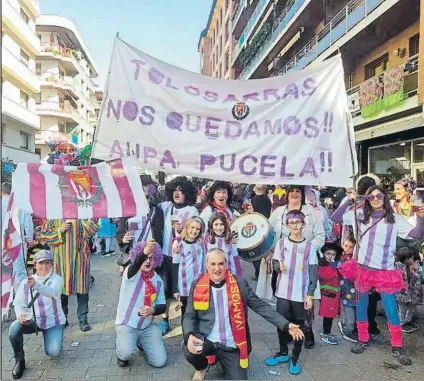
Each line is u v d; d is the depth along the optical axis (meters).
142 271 4.27
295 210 4.46
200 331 3.73
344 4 17.72
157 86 4.66
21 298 4.12
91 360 4.34
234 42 40.41
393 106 12.17
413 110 11.76
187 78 4.75
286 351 4.34
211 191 5.23
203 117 4.73
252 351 4.59
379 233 4.42
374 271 4.45
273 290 4.80
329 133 4.84
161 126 4.65
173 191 5.39
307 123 4.82
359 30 14.38
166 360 4.21
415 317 5.59
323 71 4.90
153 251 4.25
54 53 30.53
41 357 4.39
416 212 4.44
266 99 4.82
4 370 4.09
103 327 5.25
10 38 21.67
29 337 4.94
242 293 3.76
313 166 4.80
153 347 4.19
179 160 4.68
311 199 5.59
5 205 5.06
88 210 3.94
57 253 4.99
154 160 4.64
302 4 18.62
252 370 4.14
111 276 7.96
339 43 15.87
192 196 5.46
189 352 3.73
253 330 5.21
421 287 5.20
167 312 5.15
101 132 4.58
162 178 14.41
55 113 31.52
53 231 4.97
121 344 4.11
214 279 3.75
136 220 5.11
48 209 3.88
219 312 3.71
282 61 24.89
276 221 5.03
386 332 5.10
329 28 17.53
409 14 13.05
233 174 4.75
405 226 4.39
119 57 4.60
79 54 35.44
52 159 8.10
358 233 4.57
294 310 4.33
